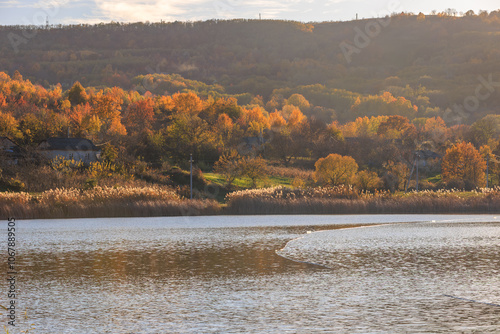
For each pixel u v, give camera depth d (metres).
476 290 22.16
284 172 124.25
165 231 46.50
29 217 58.38
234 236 42.09
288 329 16.98
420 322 17.69
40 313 18.95
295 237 41.19
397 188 111.81
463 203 69.38
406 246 34.94
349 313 18.77
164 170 104.75
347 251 32.88
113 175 93.38
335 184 100.75
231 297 21.14
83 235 43.34
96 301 20.59
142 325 17.47
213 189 99.62
